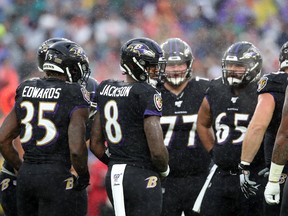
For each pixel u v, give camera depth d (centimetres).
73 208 1966
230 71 2192
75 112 1938
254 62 2189
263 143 2156
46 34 5253
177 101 2378
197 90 2389
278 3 5800
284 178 2042
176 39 2395
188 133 2373
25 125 1975
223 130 2234
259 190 2159
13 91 3866
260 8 5656
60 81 1981
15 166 2058
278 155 1808
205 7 5528
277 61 5525
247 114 2205
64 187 1948
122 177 1900
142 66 1923
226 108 2231
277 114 2062
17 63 4959
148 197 1892
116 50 5209
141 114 1898
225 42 5438
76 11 5362
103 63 5119
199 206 2286
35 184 1944
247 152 2067
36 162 1956
